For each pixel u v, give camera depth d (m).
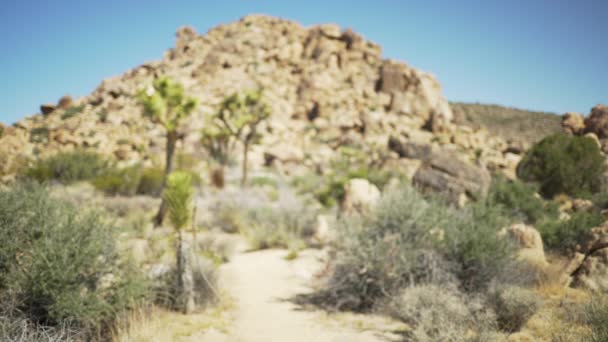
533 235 6.78
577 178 17.50
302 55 83.19
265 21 92.38
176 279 5.82
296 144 55.66
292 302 6.55
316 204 20.97
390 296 5.69
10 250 3.90
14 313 3.67
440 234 6.29
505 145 55.69
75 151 23.09
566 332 3.94
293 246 11.62
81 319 3.87
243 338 4.71
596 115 28.09
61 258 3.94
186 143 41.25
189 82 68.69
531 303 4.44
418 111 69.06
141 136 45.56
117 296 4.37
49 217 4.30
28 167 18.56
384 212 6.48
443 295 4.96
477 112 84.12
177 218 5.82
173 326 4.86
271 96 67.25
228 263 10.00
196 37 87.94
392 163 45.31
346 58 81.06
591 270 5.67
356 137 58.06
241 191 21.59
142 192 20.23
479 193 11.47
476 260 5.64
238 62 75.69
